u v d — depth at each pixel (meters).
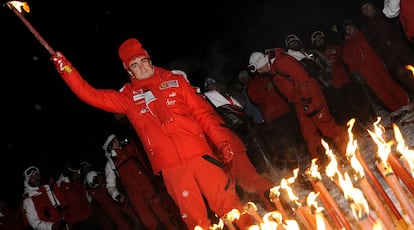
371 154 4.98
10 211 8.16
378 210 2.08
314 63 6.93
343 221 2.31
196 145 3.48
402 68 6.55
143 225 7.27
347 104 7.21
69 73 3.47
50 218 6.38
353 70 6.89
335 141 5.67
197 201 3.51
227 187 3.54
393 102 6.73
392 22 6.41
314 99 5.61
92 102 3.52
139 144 6.35
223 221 3.06
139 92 3.59
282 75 5.69
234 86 8.10
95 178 7.44
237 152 4.50
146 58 3.62
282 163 7.44
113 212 7.39
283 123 7.29
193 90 3.67
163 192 6.46
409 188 2.23
